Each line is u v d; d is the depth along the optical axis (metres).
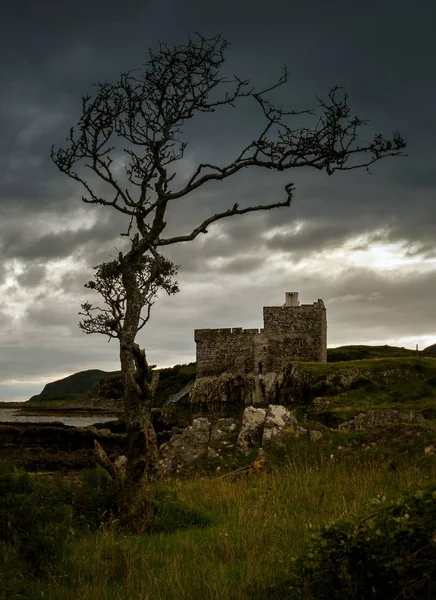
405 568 8.45
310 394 80.12
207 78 16.64
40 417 123.94
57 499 13.76
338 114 16.33
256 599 9.16
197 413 96.44
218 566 10.53
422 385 74.56
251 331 106.75
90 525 14.27
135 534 13.75
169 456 24.98
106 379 152.88
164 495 15.73
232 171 16.52
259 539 11.93
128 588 9.72
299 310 103.94
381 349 132.62
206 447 25.20
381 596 8.61
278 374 98.75
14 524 11.73
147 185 16.50
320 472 19.98
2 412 136.62
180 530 13.90
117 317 17.02
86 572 10.73
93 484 15.85
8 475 12.88
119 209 16.53
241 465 22.98
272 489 16.59
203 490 18.16
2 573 9.97
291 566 9.42
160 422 87.19
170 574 10.09
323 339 105.38
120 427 73.69
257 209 16.58
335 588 8.86
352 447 22.83
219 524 14.08
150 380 15.21
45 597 9.70
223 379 105.00
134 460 14.73
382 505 9.68
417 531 8.77
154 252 16.25
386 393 73.00
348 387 76.94
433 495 9.09
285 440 23.69
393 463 20.66
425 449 21.86
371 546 8.73
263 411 25.83
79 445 52.06
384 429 23.72
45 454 41.12
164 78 16.58
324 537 9.34
